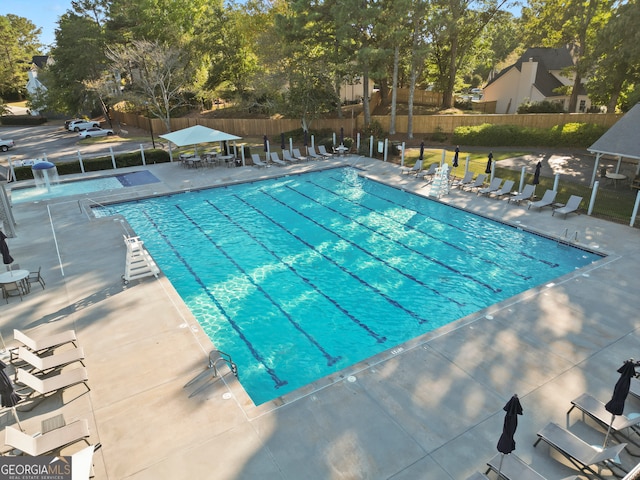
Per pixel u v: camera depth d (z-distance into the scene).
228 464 6.48
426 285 12.80
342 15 27.97
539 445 6.81
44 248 14.80
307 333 10.70
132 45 41.06
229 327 10.99
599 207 17.92
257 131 38.66
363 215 18.50
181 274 13.66
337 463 6.47
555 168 24.38
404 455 6.60
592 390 7.93
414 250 15.12
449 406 7.57
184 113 45.34
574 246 14.59
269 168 25.73
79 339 9.65
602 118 30.80
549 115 32.38
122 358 8.95
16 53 70.69
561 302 10.89
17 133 47.53
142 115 46.84
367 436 6.95
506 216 17.31
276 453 6.66
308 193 21.55
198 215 18.69
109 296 11.48
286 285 12.94
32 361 8.27
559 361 8.73
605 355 8.89
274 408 7.57
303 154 30.28
